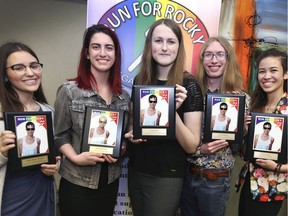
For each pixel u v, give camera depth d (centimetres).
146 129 145
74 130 148
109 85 156
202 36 197
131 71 197
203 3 195
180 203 174
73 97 146
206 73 173
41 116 130
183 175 159
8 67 129
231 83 167
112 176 151
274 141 154
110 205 156
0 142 123
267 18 237
